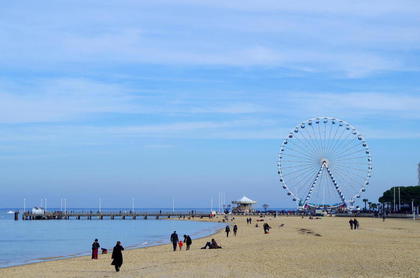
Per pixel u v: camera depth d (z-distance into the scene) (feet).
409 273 120.37
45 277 133.18
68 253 226.38
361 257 154.30
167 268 137.39
